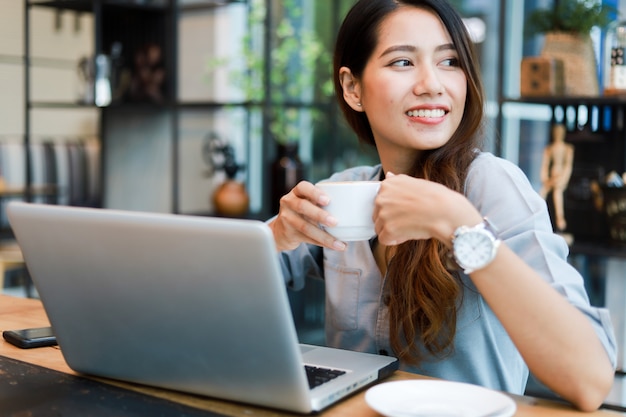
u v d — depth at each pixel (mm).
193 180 4117
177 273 852
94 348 996
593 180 2779
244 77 4023
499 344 1246
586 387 913
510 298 915
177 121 3859
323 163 3980
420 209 930
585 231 2799
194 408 910
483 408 864
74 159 4434
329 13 3914
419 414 851
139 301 902
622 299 2682
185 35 4227
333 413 902
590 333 926
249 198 3959
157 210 4117
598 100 2547
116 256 888
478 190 1204
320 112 3953
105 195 4121
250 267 803
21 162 4254
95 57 3848
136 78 3969
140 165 4125
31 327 1354
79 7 3971
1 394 964
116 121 4094
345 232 1015
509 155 3115
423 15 1213
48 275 968
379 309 1300
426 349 1224
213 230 808
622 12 2701
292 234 1111
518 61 3201
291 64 3982
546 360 921
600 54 2680
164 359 938
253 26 3988
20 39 4559
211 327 866
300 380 853
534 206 1137
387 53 1220
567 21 2682
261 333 838
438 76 1209
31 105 4062
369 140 1440
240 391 904
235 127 4137
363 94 1286
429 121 1207
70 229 908
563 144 2748
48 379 1032
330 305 1384
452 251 929
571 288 1008
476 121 1258
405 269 1200
